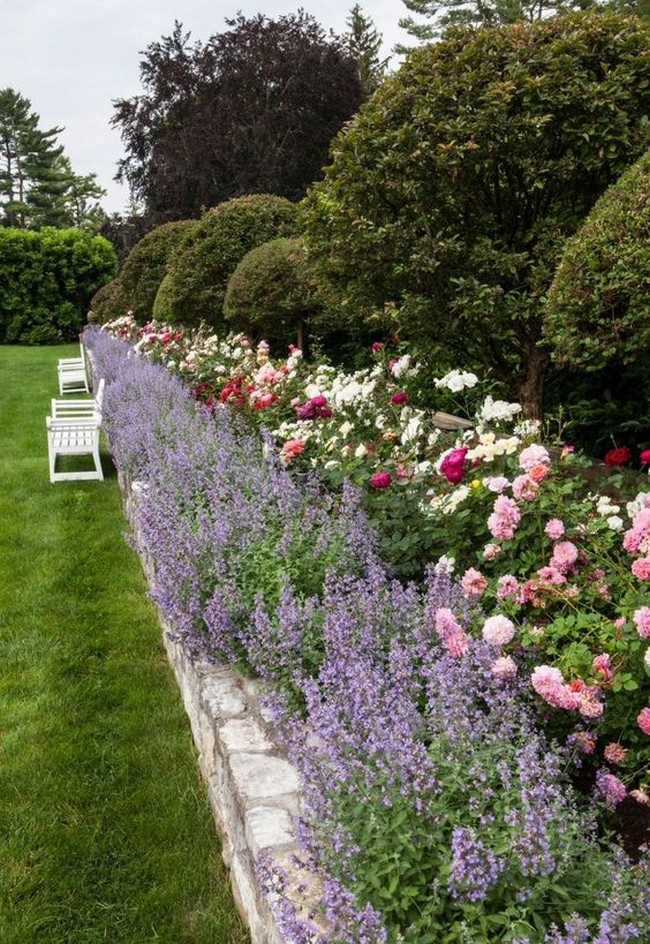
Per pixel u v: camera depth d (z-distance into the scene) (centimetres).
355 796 165
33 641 385
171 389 702
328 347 848
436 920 149
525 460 246
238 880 217
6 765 290
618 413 435
